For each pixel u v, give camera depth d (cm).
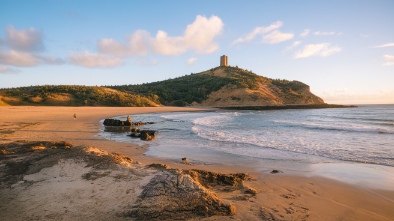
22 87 9794
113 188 571
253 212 526
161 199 514
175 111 7019
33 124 2534
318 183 803
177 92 13438
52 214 480
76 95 9006
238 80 14300
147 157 1175
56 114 4069
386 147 1458
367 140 1720
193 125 2811
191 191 536
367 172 945
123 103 8975
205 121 3412
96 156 766
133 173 647
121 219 464
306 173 925
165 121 3419
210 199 521
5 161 752
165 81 17138
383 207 618
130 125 2717
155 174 630
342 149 1395
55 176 645
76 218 466
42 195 556
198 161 1112
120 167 685
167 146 1480
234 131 2230
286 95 13600
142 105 9469
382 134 2038
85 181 611
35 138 1627
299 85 15062
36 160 756
